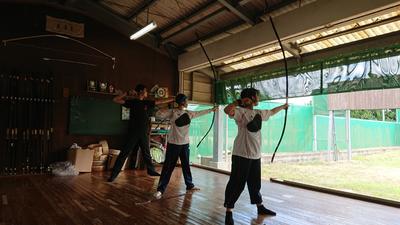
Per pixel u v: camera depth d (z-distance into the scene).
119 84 7.28
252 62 7.22
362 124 10.95
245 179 3.13
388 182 6.23
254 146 3.14
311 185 5.00
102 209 3.60
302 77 6.02
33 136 6.19
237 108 3.14
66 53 6.67
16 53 6.14
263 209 3.47
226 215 3.10
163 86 7.96
